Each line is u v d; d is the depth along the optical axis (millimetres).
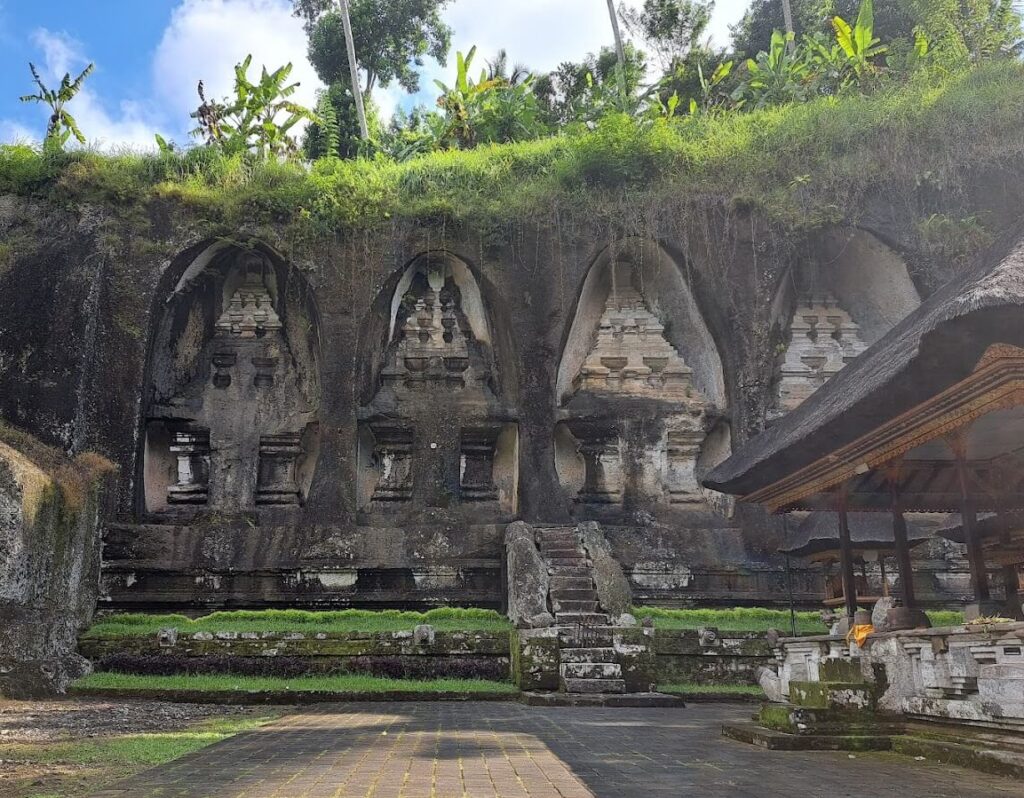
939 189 18172
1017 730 5617
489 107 27203
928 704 6594
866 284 19172
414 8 35219
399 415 17625
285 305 18422
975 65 20844
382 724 8531
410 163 19969
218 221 17812
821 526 13312
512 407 17812
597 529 15766
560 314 17844
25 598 12508
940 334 5453
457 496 17328
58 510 13602
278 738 7285
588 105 29375
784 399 18703
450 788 4812
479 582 16016
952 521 14109
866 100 20312
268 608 15594
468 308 18812
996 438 7789
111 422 16562
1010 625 5613
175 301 18125
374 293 17750
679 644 12891
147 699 11656
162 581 15609
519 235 18078
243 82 23766
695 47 32875
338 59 35125
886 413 6762
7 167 17797
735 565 16188
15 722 8742
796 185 18250
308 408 18125
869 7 24297
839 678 7512
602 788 4828
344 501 16656
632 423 17969
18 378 16203
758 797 4547
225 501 17531
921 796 4590
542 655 11883
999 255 6574
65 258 17109
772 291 18094
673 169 18688
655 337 18828
